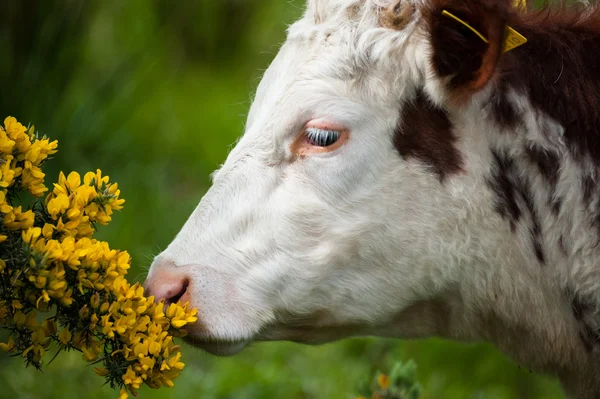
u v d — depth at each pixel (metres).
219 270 5.15
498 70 5.02
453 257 5.26
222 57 16.02
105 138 11.48
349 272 5.22
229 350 5.15
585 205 5.22
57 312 4.45
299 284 5.18
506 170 5.23
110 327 4.38
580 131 5.21
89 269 4.36
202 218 5.25
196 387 8.44
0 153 4.40
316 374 8.81
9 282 4.28
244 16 16.19
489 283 5.34
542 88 5.21
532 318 5.45
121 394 4.39
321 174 5.15
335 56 5.21
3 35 10.81
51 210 4.45
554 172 5.22
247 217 5.20
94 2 11.99
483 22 4.75
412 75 5.13
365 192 5.16
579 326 5.43
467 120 5.16
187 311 4.84
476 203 5.21
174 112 13.45
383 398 6.33
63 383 8.24
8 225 4.27
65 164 10.65
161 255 5.24
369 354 9.27
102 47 13.81
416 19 5.16
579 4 5.69
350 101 5.14
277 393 8.45
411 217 5.19
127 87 12.07
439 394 8.70
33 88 10.62
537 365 5.68
